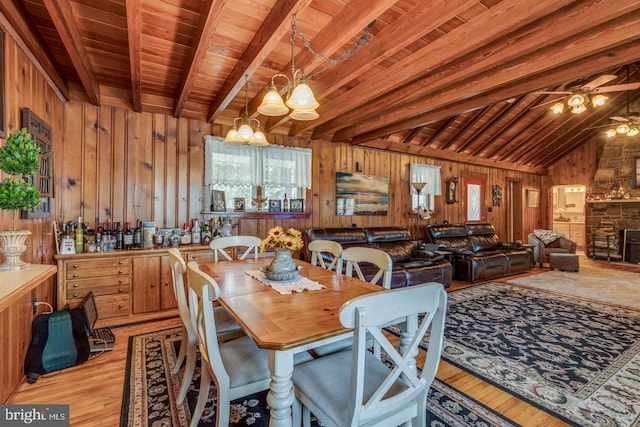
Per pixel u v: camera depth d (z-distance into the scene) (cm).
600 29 232
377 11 191
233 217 411
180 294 183
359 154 540
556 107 445
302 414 146
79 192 317
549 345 265
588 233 799
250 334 119
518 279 527
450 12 194
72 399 185
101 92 331
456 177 685
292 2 192
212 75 314
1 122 182
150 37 247
